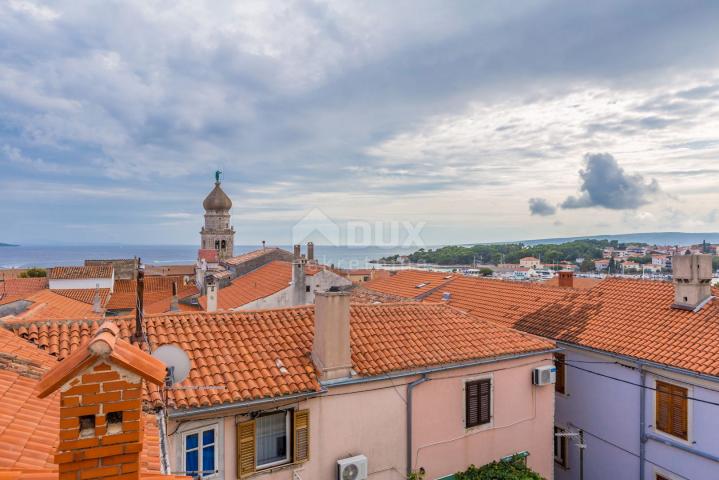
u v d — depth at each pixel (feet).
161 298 125.80
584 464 53.31
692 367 41.78
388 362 37.58
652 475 45.85
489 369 42.65
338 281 87.51
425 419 39.06
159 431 24.94
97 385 13.04
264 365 34.01
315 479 33.99
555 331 56.13
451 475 40.09
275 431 33.40
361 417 36.04
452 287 79.66
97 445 12.95
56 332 33.99
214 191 226.38
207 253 183.93
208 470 30.40
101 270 135.95
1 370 25.81
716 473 40.55
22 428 20.27
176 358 28.43
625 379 48.60
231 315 39.14
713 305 48.67
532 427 45.29
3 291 122.52
